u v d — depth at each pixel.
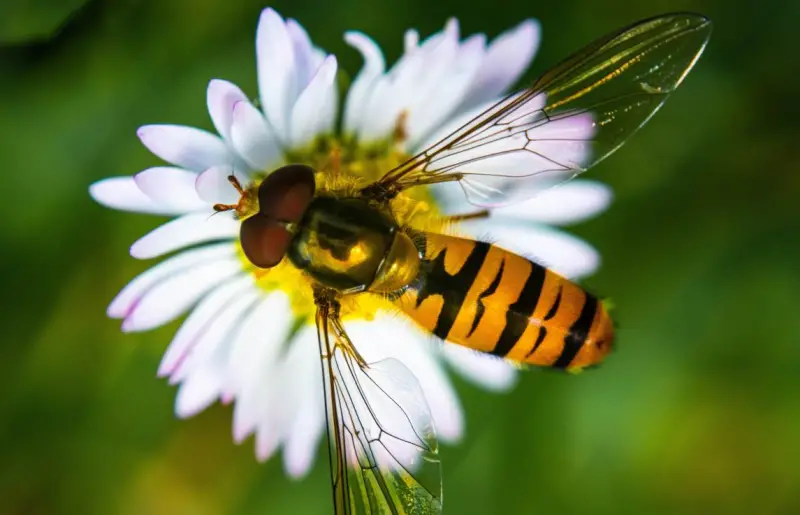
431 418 0.07
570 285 0.07
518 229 0.07
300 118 0.07
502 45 0.07
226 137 0.07
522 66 0.07
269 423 0.07
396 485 0.07
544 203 0.07
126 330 0.07
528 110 0.07
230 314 0.07
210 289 0.07
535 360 0.07
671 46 0.07
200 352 0.07
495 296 0.07
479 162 0.07
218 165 0.07
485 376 0.07
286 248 0.07
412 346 0.07
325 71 0.07
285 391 0.07
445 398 0.07
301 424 0.07
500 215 0.07
